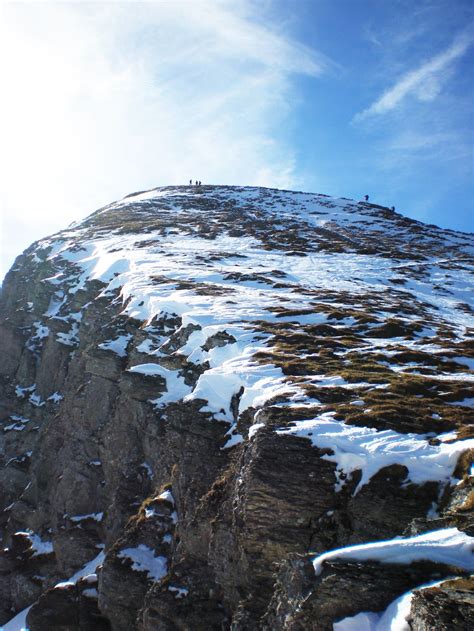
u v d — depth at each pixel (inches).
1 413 1870.1
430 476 573.6
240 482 652.1
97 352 1392.7
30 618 916.0
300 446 645.3
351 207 4667.8
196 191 5172.2
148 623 676.7
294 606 430.0
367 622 376.5
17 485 1567.4
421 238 3563.0
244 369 989.8
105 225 3368.6
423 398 824.3
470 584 362.6
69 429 1371.8
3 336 2097.7
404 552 419.5
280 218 3895.2
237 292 1699.1
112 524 1041.5
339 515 569.3
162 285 1726.1
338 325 1416.1
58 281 2240.4
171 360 1224.8
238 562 608.7
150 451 1086.4
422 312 1804.9
